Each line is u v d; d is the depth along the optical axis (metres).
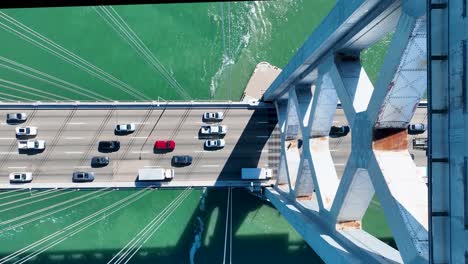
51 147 52.59
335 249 23.78
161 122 53.72
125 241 56.41
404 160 19.66
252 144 54.22
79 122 53.06
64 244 55.72
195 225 57.22
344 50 26.50
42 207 56.09
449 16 14.12
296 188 39.69
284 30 59.75
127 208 57.22
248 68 58.91
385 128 20.00
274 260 56.53
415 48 16.80
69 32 57.19
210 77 58.59
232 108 54.50
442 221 14.55
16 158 52.16
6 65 55.91
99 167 52.72
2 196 55.19
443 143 14.52
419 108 53.78
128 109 53.66
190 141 53.78
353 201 24.89
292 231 57.19
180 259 56.31
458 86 13.55
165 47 58.34
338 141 53.50
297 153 45.66
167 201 57.62
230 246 56.72
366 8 20.30
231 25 59.16
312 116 33.12
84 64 57.19
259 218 57.47
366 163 21.03
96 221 56.62
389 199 18.56
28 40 56.47
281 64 59.41
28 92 56.09
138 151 53.28
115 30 57.78
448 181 14.27
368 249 21.83
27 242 55.19
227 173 53.62
